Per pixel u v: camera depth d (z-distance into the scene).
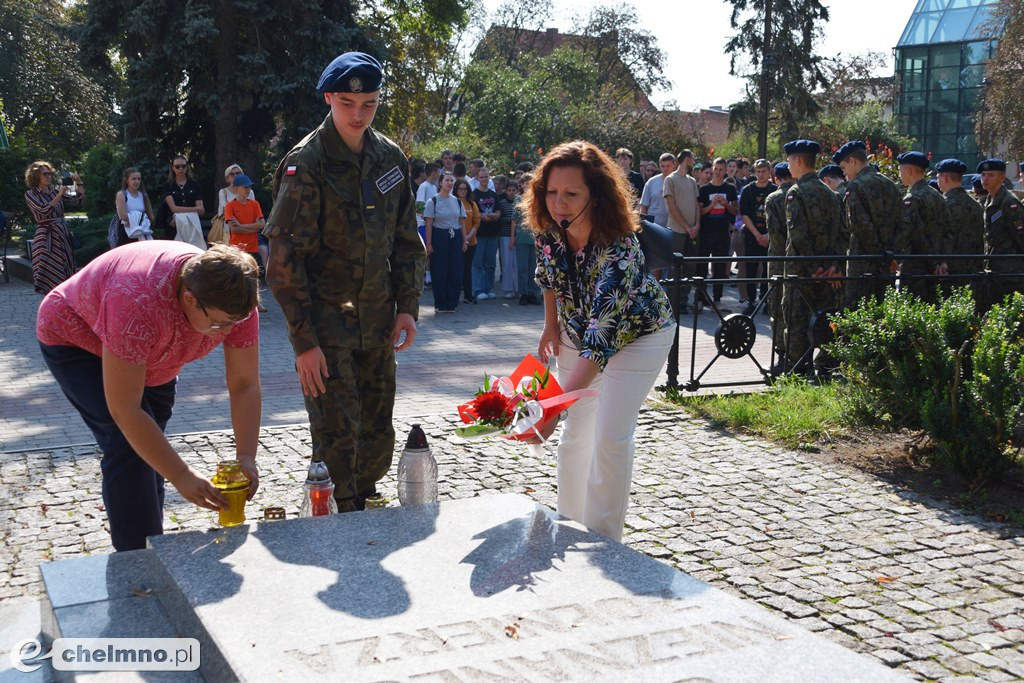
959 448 5.61
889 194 8.54
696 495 5.47
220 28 17.56
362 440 4.67
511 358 9.85
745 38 36.75
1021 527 4.95
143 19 17.06
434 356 9.95
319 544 3.06
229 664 2.26
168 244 3.36
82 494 5.40
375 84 4.22
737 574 4.36
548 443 6.54
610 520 3.81
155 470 3.51
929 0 45.16
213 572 2.82
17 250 20.03
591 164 3.62
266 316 12.22
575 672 2.19
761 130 35.56
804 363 8.41
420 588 2.70
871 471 5.86
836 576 4.34
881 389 6.34
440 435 6.74
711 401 7.58
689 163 12.70
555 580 2.76
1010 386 5.53
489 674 2.18
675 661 2.24
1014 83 30.92
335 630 2.43
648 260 4.13
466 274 14.02
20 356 9.77
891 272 8.95
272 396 7.91
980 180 11.60
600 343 3.59
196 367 9.20
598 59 51.78
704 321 12.12
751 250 13.52
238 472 3.39
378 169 4.41
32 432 6.82
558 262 3.88
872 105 44.72
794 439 6.50
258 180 19.66
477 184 14.68
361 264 4.38
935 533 4.88
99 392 3.52
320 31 17.92
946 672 3.48
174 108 18.39
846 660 2.25
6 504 5.23
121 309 3.12
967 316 6.13
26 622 3.44
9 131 34.50
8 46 34.56
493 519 3.32
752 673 2.18
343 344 4.39
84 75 35.66
